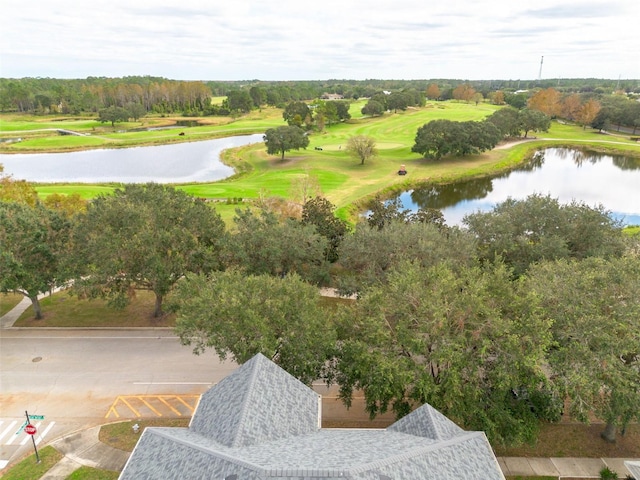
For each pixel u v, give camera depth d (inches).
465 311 1211.9
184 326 1400.1
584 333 1188.5
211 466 772.0
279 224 2201.0
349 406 1322.6
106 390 1536.7
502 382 1105.4
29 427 1193.4
